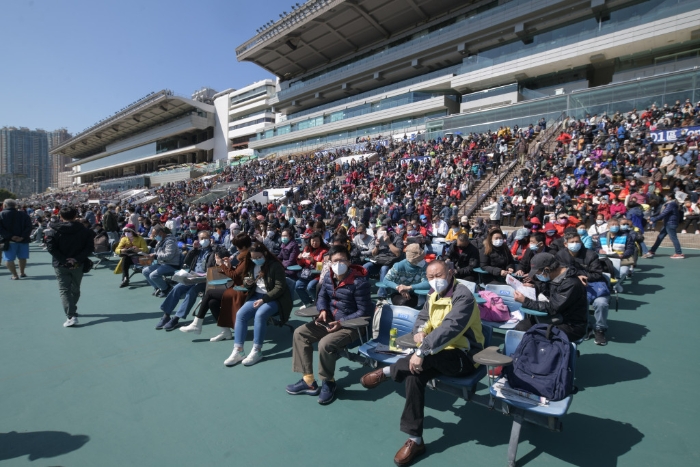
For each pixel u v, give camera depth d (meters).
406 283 5.44
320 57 59.28
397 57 45.06
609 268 5.57
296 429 3.19
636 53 28.50
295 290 6.50
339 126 49.00
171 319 5.72
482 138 23.81
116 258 12.45
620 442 2.91
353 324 3.66
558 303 3.72
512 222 15.52
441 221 11.76
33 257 12.96
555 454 2.81
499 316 4.51
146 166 98.38
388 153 31.58
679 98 17.75
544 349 2.88
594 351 4.56
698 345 4.58
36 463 2.79
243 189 37.22
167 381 4.05
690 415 3.21
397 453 2.78
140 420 3.34
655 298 6.43
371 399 3.67
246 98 74.44
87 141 112.94
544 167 17.72
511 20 34.72
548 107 22.88
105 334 5.45
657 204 9.91
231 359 4.44
